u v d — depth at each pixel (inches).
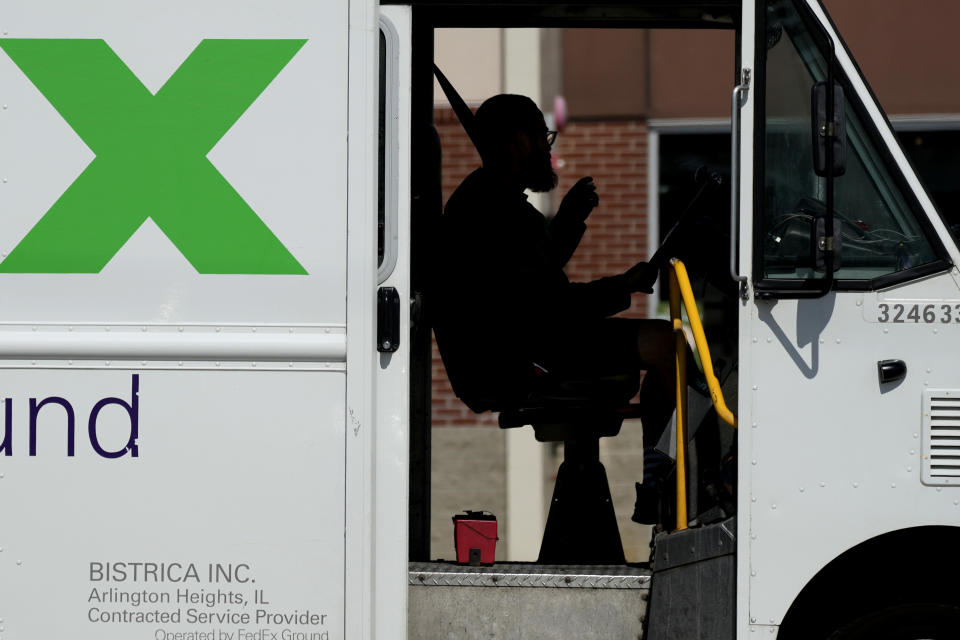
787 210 569.3
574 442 685.3
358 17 564.1
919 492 556.4
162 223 565.9
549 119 1253.7
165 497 565.6
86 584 567.8
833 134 536.1
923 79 1270.9
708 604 571.2
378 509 576.1
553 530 676.7
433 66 723.4
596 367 669.9
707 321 823.1
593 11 690.8
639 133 1279.5
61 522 567.5
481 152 702.5
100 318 566.6
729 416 568.7
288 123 565.9
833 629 597.3
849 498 557.6
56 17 567.8
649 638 579.2
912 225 569.0
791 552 558.9
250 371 565.6
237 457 565.3
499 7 666.2
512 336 679.1
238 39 565.9
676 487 603.5
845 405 559.2
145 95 566.3
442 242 685.3
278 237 565.6
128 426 566.3
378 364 576.7
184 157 565.9
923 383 558.6
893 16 1267.2
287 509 565.3
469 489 1226.0
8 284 566.6
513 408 680.4
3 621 569.0
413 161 677.3
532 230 686.5
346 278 565.6
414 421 681.6
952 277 563.5
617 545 674.8
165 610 567.5
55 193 566.3
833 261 543.2
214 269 565.9
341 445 564.7
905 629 589.0
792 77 571.5
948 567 589.6
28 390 566.3
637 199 1290.6
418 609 591.8
